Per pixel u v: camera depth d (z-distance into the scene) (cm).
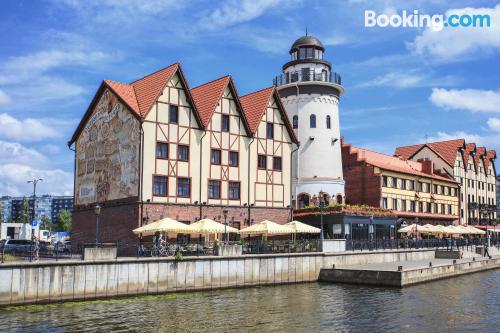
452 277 3875
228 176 4006
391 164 6234
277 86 5125
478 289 3183
